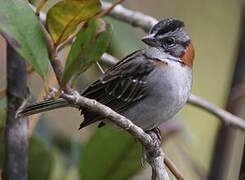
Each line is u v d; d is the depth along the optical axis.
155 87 7.71
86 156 6.32
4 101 6.60
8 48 4.95
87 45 4.12
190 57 8.02
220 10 11.41
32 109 5.90
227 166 8.26
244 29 9.09
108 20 8.12
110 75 7.75
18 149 5.04
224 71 11.51
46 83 4.34
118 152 6.29
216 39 11.52
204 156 10.67
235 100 8.75
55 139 8.15
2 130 6.54
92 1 4.37
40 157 6.42
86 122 7.16
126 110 7.92
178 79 7.74
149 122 7.91
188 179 9.65
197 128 10.89
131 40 8.25
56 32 4.46
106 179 6.34
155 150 5.82
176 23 8.01
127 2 9.95
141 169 6.46
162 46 7.94
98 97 7.78
